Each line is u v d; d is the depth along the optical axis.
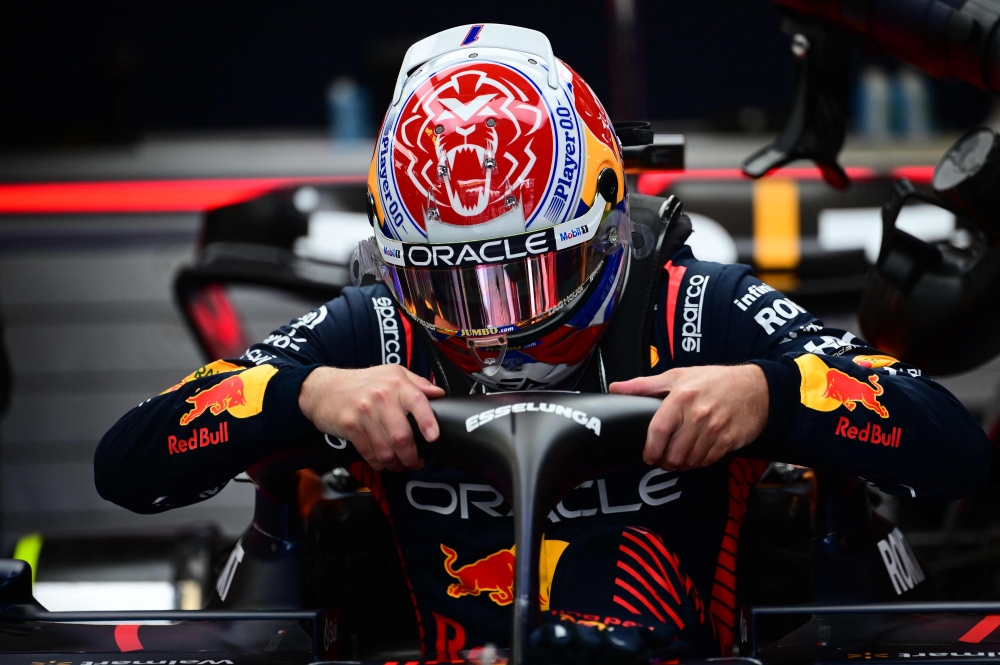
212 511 13.63
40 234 22.83
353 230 11.11
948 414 4.88
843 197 10.85
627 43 15.80
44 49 30.03
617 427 4.30
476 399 4.46
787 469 5.86
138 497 5.08
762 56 29.73
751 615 4.26
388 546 5.92
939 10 5.96
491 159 4.63
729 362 5.28
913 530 8.70
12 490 14.22
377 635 6.07
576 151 4.80
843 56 6.81
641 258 5.32
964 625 4.54
